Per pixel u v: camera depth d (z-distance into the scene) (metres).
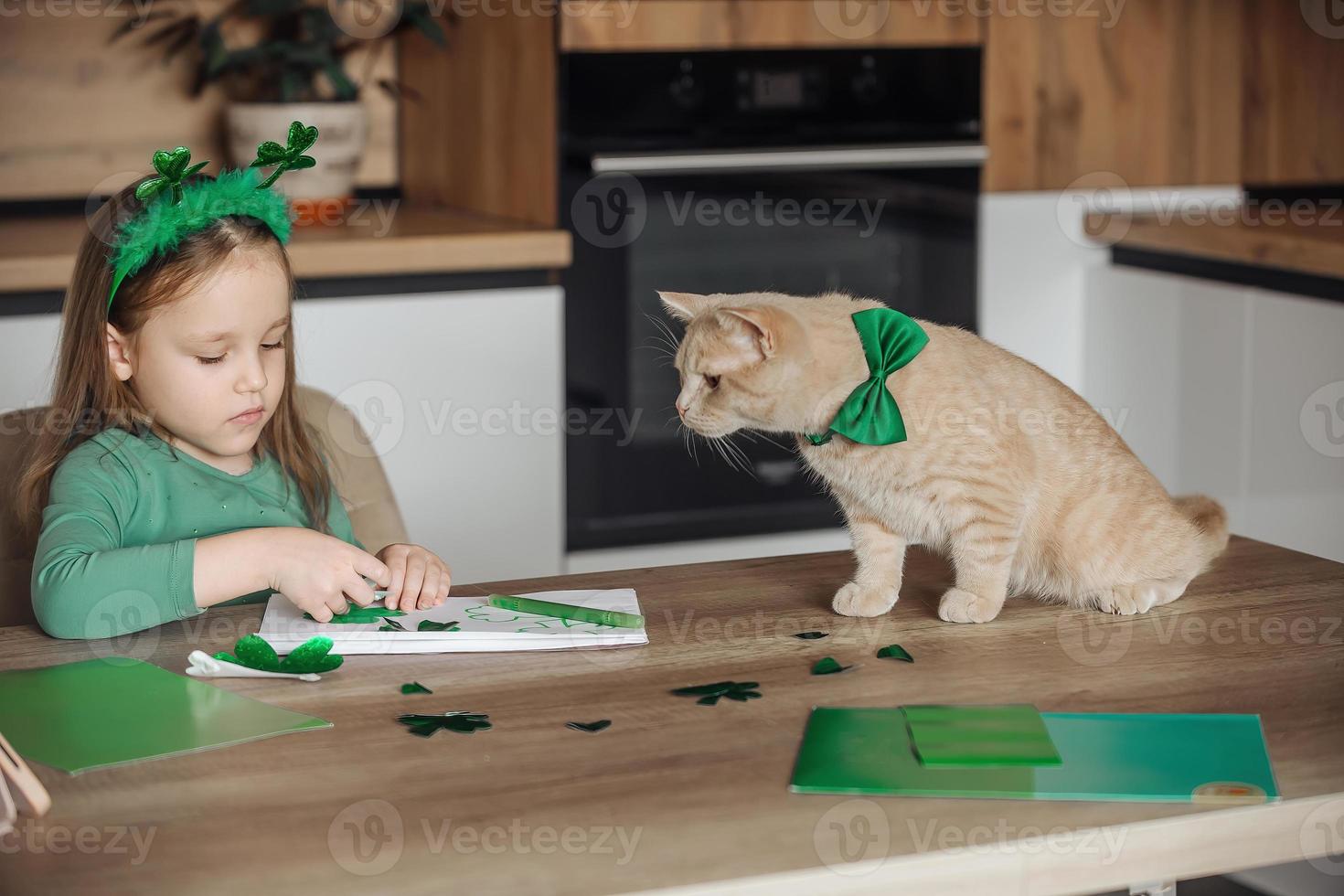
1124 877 0.84
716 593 1.28
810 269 2.64
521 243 2.45
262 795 0.88
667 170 2.50
